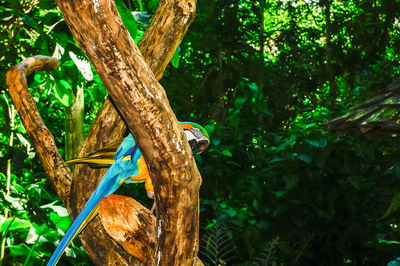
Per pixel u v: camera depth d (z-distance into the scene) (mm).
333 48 9445
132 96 860
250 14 7270
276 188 5082
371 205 5027
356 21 9312
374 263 4953
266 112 5090
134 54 847
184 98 6207
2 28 2789
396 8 8836
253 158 5086
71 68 2730
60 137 6836
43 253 2779
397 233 4855
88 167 1447
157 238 1054
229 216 4465
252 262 4098
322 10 10062
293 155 4934
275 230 5035
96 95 3924
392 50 9086
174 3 1452
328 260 5137
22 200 2875
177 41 1482
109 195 1256
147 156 948
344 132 3658
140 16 2342
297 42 9312
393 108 3270
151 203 4496
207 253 4043
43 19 2672
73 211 1459
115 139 1486
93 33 807
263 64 7738
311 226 5016
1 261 2580
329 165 4941
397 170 4699
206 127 4789
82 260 3082
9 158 2688
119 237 1207
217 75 6859
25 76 1528
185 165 952
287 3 9906
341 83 8750
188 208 1002
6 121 3301
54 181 1503
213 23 6398
